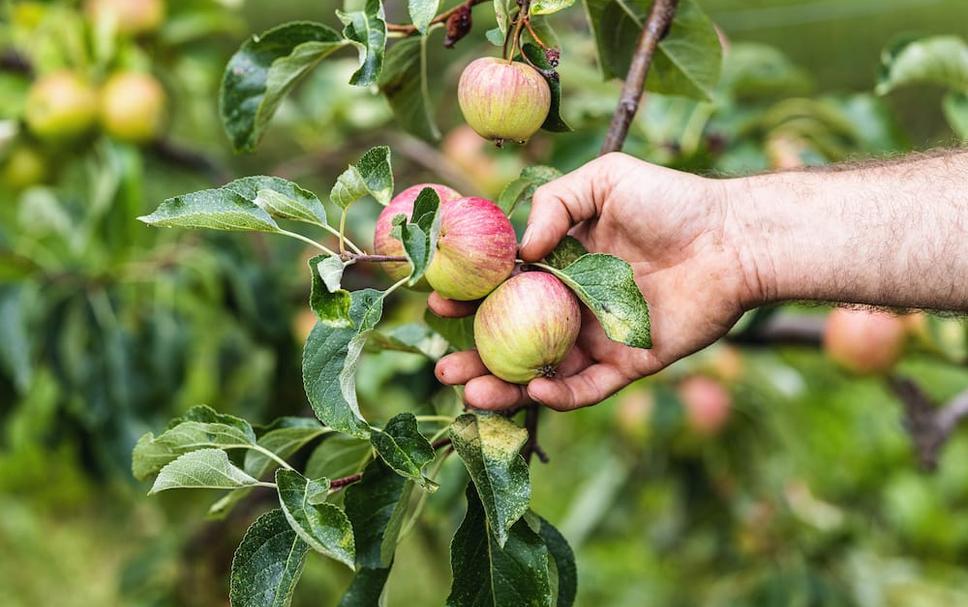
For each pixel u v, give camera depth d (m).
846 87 2.73
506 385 1.01
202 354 1.63
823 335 1.49
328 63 1.76
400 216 0.93
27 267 1.48
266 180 0.97
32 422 1.65
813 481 2.10
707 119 1.44
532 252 1.01
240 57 1.08
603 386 1.05
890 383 1.48
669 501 1.85
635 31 1.13
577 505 1.91
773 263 1.05
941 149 1.11
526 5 1.00
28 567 2.28
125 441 1.49
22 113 1.52
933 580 2.00
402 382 1.44
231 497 1.03
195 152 1.69
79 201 1.60
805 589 1.73
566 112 1.40
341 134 1.82
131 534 2.31
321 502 0.94
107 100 1.50
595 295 0.97
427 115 1.14
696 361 1.68
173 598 1.67
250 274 1.50
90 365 1.50
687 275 1.05
